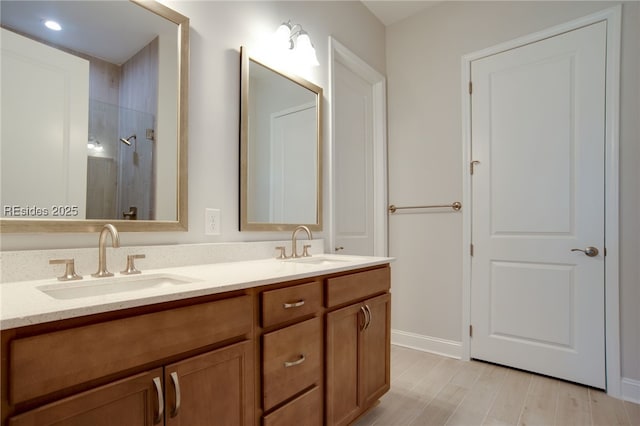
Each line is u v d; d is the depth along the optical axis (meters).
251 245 1.71
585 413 1.77
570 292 2.12
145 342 0.82
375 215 2.90
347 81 2.67
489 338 2.42
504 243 2.37
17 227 1.04
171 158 1.43
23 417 0.65
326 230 2.29
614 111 2.00
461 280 2.54
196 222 1.52
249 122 1.77
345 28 2.51
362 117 2.82
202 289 0.94
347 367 1.51
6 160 1.03
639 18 1.94
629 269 1.94
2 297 0.81
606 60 2.03
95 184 1.22
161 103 1.40
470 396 1.95
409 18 2.86
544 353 2.20
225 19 1.67
